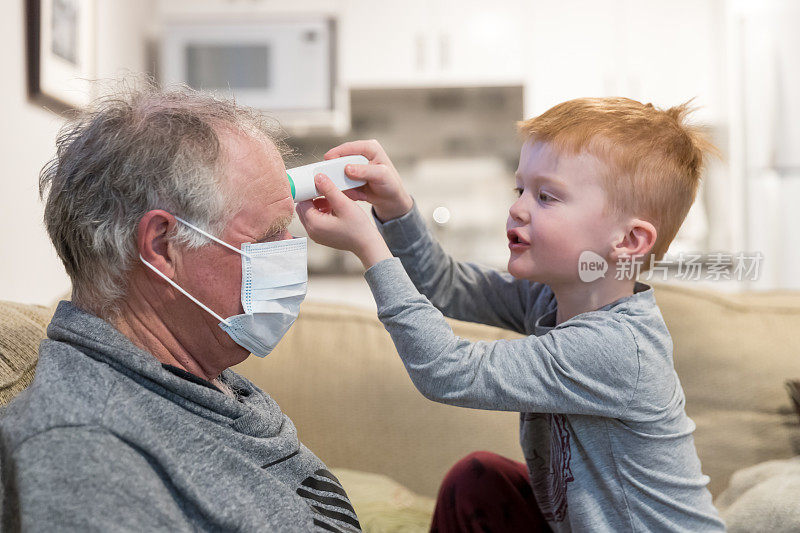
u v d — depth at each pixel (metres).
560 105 1.03
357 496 1.31
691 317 1.54
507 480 1.11
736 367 1.48
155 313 0.77
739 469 1.40
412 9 4.15
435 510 1.15
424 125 4.66
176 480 0.66
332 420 1.54
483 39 4.16
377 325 1.68
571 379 0.87
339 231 0.90
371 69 4.16
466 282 1.15
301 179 0.89
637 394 0.88
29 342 1.03
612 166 0.95
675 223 1.01
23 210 2.21
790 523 1.12
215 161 0.76
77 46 2.57
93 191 0.73
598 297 0.98
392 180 1.00
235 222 0.78
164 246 0.75
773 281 3.65
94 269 0.74
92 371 0.69
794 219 3.67
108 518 0.60
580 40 4.14
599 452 0.92
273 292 0.81
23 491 0.60
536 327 1.01
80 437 0.63
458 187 4.63
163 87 0.85
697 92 4.07
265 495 0.73
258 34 3.91
